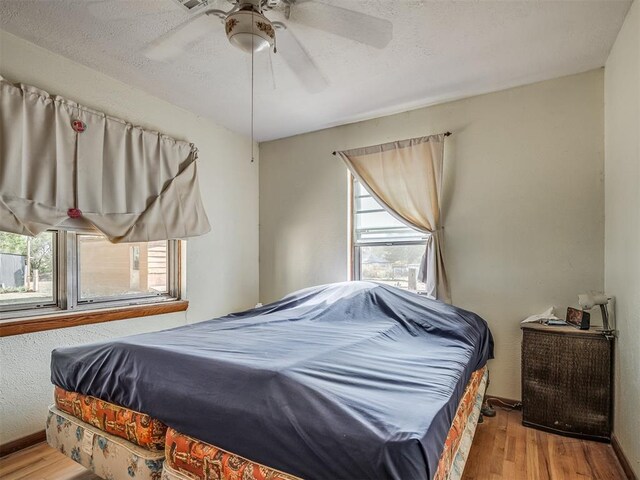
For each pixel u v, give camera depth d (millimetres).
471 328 2273
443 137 2969
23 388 2121
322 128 3621
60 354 1752
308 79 2547
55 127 2236
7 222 2006
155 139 2842
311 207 3691
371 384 1247
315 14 1884
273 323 2203
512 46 2232
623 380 1984
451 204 2996
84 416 1623
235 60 2373
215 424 1197
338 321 2312
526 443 2148
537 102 2705
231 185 3633
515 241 2750
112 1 1810
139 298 2857
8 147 2025
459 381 1459
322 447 984
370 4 1842
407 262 3246
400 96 2928
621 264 2055
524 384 2400
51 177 2207
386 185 3184
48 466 1922
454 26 2027
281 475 1047
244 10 1685
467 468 1884
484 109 2889
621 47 2049
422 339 2066
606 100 2428
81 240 2498
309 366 1339
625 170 1983
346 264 3473
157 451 1418
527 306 2695
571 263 2566
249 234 3842
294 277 3768
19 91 2086
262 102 3029
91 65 2434
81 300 2482
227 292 3547
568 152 2600
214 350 1525
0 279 2139
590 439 2180
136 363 1492
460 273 2941
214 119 3389
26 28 2041
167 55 2312
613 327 2219
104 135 2506
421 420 1022
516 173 2762
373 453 907
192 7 1852
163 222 2826
